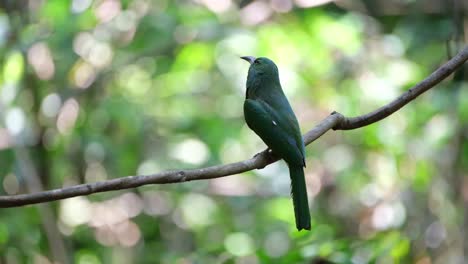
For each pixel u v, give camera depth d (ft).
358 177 49.26
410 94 22.11
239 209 51.44
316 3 46.91
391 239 34.88
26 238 43.32
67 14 46.11
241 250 38.45
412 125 45.52
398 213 46.85
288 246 47.21
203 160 49.24
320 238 34.45
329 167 50.90
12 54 43.91
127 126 48.37
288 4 47.98
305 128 48.16
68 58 46.68
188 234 51.62
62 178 48.01
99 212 51.57
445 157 46.16
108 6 47.67
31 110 46.88
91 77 48.24
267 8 48.08
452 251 45.32
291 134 22.25
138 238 51.83
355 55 47.44
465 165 45.88
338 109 46.70
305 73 46.62
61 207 49.42
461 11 37.40
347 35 46.14
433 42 49.24
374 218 48.14
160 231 51.93
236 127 50.57
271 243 48.42
